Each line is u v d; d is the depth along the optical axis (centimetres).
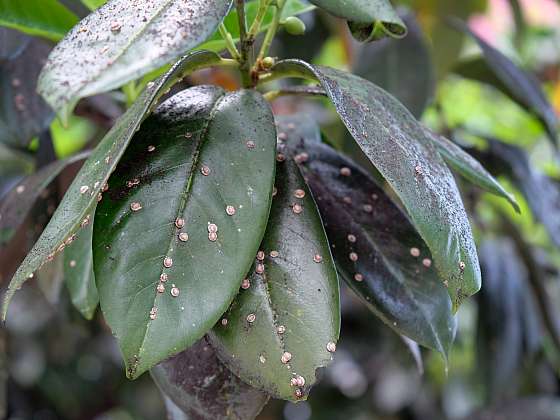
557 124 72
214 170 37
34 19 51
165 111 39
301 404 116
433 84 68
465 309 102
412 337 43
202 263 36
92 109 61
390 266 44
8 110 58
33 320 111
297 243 38
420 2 88
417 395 111
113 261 36
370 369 111
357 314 104
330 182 46
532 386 93
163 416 115
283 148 41
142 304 35
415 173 36
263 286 38
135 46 32
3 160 76
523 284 78
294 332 37
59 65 32
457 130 81
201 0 34
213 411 41
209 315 35
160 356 35
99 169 35
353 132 35
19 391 114
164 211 37
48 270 58
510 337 75
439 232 35
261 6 41
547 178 77
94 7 48
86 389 117
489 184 44
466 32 73
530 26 122
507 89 78
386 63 68
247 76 41
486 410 85
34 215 60
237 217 36
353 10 37
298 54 81
